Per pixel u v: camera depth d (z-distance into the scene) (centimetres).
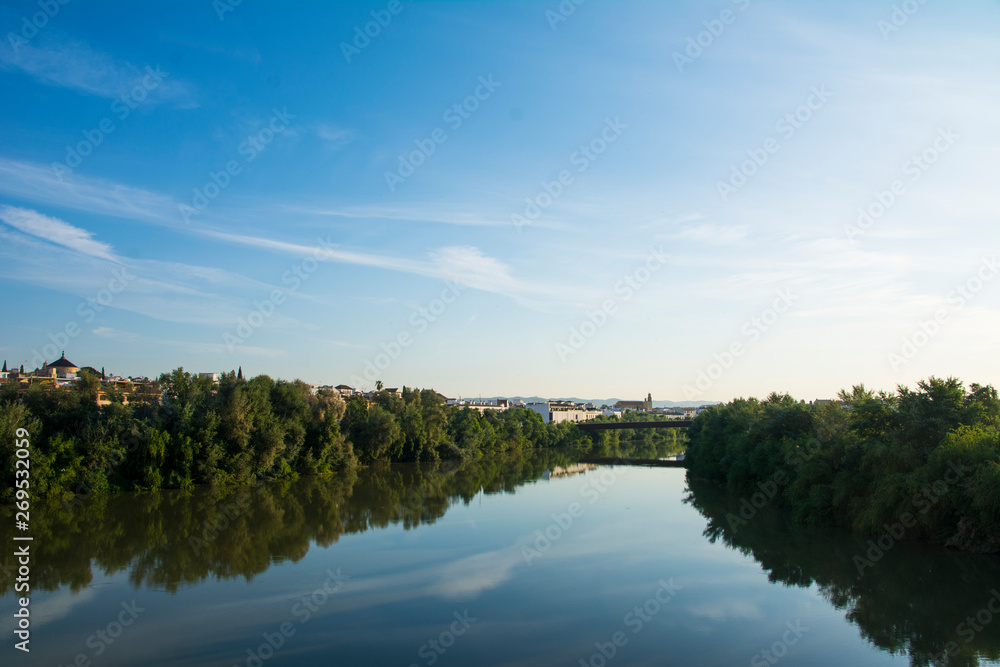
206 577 3766
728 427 8706
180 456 7238
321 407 9556
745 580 3753
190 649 2686
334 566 4031
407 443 11900
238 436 7700
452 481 9169
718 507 6538
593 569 3984
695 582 3712
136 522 5431
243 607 3231
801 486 5594
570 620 3067
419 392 14512
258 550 4469
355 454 10469
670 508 6494
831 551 4444
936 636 2866
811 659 2627
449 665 2536
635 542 4788
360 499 7075
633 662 2581
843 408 6172
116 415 7062
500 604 3300
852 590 3547
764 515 5959
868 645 2767
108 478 6850
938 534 4394
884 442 4869
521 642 2784
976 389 5138
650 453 18162
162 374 8112
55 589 3519
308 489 7862
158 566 4012
